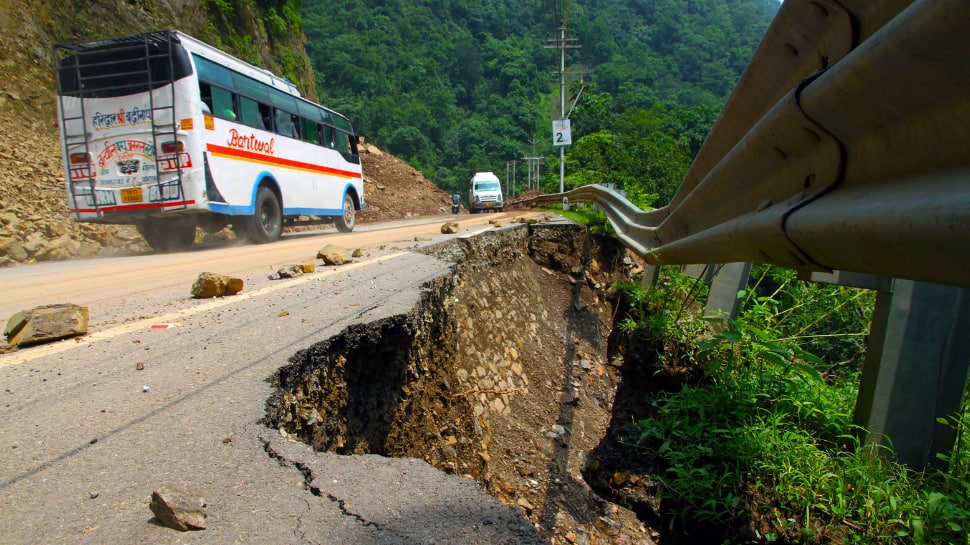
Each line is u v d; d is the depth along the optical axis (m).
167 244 11.12
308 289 4.78
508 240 9.63
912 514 3.40
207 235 13.63
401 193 31.80
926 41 1.37
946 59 1.36
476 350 6.39
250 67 11.79
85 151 9.76
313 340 3.25
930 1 1.30
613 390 7.65
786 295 8.65
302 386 2.99
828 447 4.36
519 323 8.10
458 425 5.02
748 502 3.97
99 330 3.62
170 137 9.51
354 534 1.66
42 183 12.47
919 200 1.44
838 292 8.09
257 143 11.39
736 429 4.39
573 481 5.32
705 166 4.39
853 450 4.21
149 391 2.60
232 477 1.94
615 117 41.69
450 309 5.65
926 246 1.43
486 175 34.12
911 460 3.95
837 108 1.92
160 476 1.92
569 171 30.30
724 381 5.19
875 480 3.68
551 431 6.24
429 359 4.83
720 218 3.88
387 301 4.22
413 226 17.09
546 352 8.06
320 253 6.69
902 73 1.53
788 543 3.68
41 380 2.73
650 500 4.80
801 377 5.08
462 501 1.86
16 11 15.49
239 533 1.64
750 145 2.87
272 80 12.53
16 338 3.31
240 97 11.01
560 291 10.18
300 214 13.17
